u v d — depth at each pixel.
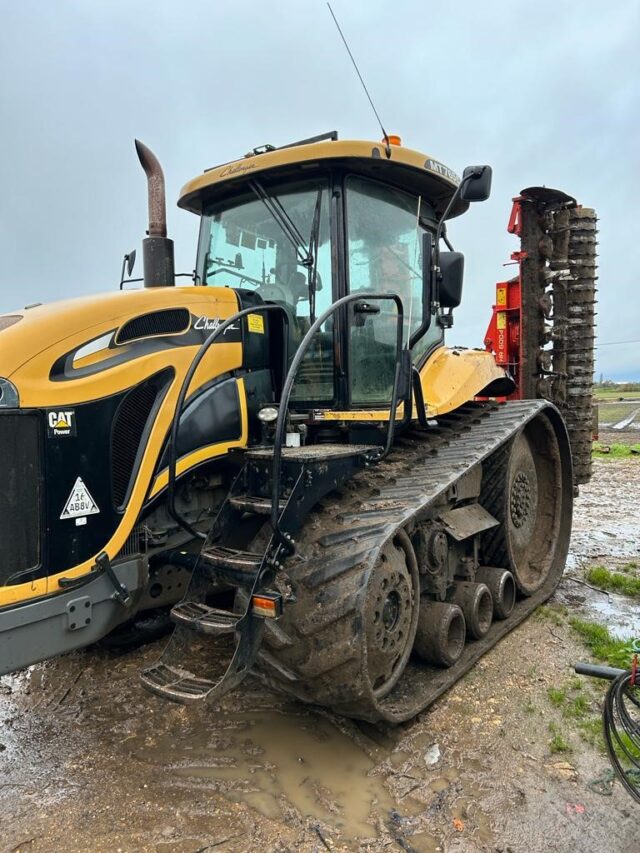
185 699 2.58
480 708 3.44
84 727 3.32
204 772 2.91
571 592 5.29
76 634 2.72
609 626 4.53
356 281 3.71
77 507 2.70
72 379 2.72
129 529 2.90
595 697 3.54
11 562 2.53
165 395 3.05
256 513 3.16
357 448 3.34
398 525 2.97
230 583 2.89
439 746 3.10
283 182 3.79
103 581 2.82
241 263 4.03
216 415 3.25
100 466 2.79
